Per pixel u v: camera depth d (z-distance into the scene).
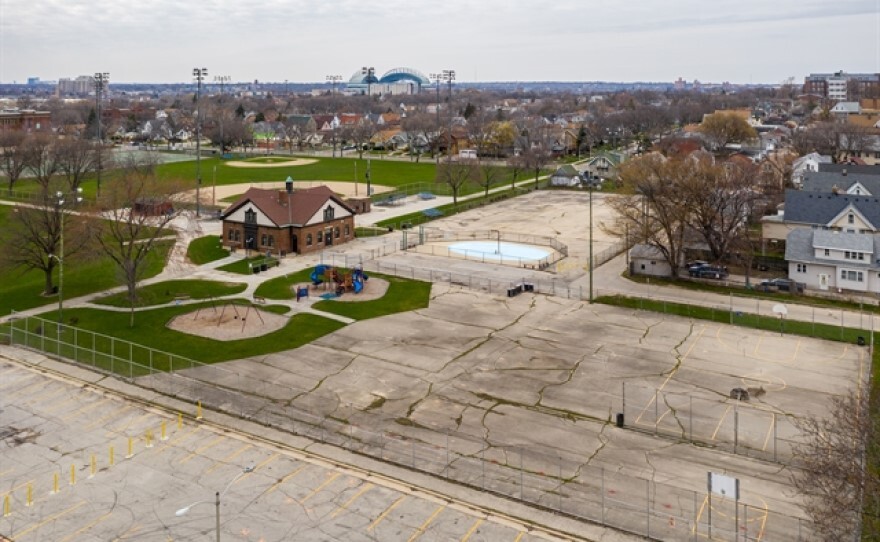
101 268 85.44
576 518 36.31
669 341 62.41
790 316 69.69
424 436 45.09
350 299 74.00
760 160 155.38
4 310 70.44
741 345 61.50
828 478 33.75
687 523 35.62
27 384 52.81
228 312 69.25
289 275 83.69
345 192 146.88
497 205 137.50
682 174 85.00
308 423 46.88
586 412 48.50
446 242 103.81
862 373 55.16
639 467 41.38
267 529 35.41
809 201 93.94
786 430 45.69
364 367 56.09
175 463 41.84
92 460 42.00
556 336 63.50
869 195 96.31
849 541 31.14
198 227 104.88
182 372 54.69
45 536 34.84
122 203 86.88
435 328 65.31
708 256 90.44
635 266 86.44
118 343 60.81
